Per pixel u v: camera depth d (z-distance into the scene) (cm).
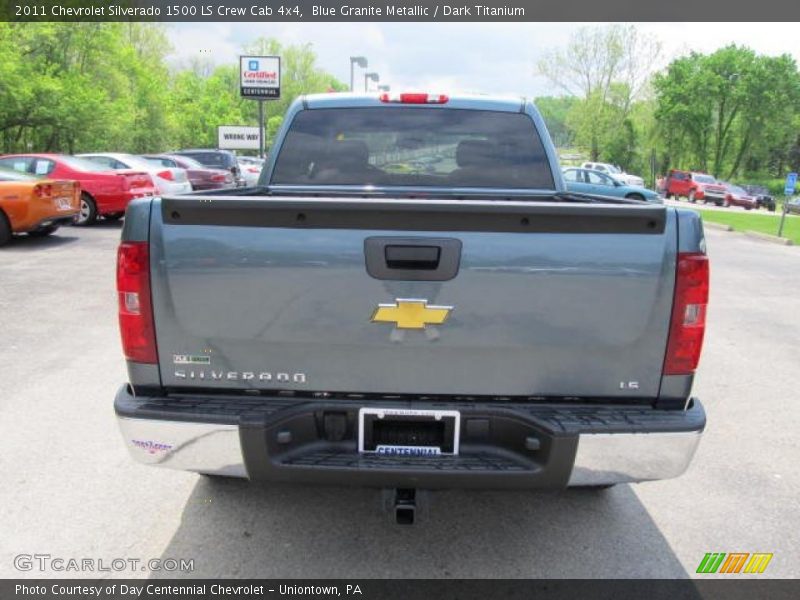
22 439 407
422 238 239
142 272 246
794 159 8531
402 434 254
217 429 243
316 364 251
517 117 427
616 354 247
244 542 308
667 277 241
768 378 570
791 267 1277
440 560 298
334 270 242
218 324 248
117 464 378
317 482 248
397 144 425
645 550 308
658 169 7256
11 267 980
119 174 1446
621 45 6059
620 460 244
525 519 333
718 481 377
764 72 6700
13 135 2994
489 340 245
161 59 4738
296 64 7475
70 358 568
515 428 249
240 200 238
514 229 239
